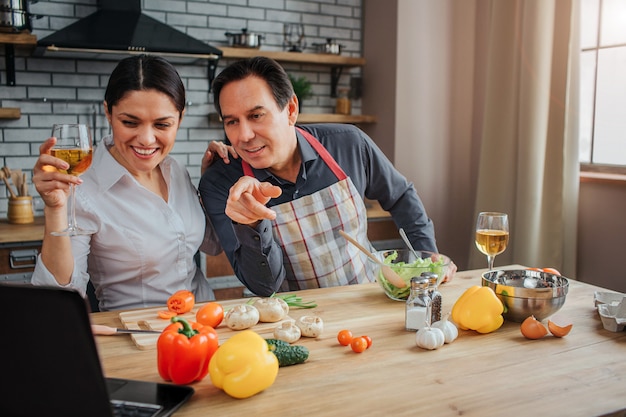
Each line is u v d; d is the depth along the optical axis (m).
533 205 3.22
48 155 1.46
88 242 1.73
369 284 1.86
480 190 3.58
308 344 1.34
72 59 3.42
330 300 1.68
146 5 3.53
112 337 1.38
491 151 3.52
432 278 1.43
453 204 4.02
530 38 3.17
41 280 1.58
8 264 2.88
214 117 3.70
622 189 3.00
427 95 3.87
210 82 3.65
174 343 1.10
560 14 3.10
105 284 1.82
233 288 3.34
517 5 3.35
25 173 3.36
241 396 1.06
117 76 1.61
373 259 1.69
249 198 1.36
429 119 3.89
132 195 1.79
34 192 3.41
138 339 1.34
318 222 1.99
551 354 1.29
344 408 1.03
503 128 3.47
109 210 1.76
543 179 3.22
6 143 3.33
